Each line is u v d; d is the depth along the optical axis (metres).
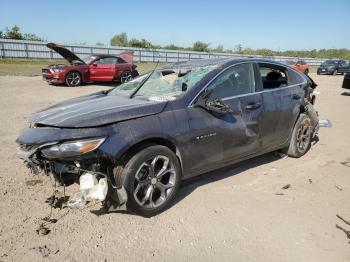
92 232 3.30
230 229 3.38
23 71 21.88
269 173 4.84
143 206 3.51
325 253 3.02
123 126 3.39
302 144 5.50
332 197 4.12
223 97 4.21
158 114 3.64
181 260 2.93
